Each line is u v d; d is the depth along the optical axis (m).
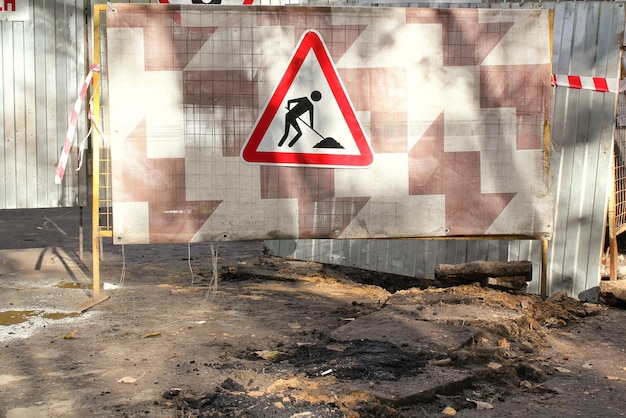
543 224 6.69
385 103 6.50
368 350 5.07
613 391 4.72
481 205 6.64
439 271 7.08
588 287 6.98
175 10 6.36
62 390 4.61
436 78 6.53
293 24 6.41
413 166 6.57
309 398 4.30
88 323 6.20
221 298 7.20
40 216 13.82
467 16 6.52
